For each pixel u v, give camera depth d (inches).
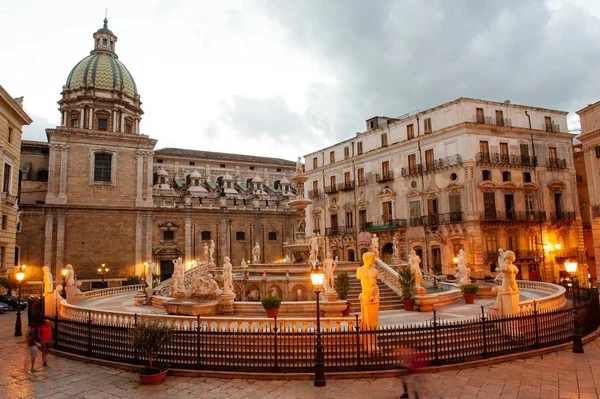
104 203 2196.1
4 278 1475.1
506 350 574.6
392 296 969.5
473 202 1660.9
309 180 2513.5
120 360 577.0
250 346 538.0
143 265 2220.7
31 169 2304.4
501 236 1704.0
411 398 432.8
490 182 1689.2
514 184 1740.9
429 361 527.2
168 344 553.9
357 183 2172.7
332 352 521.3
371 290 555.5
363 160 2156.7
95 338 620.1
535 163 1809.8
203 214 2449.6
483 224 1662.2
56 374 542.0
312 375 498.3
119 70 2529.5
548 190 1828.2
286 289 982.4
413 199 1888.5
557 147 1886.1
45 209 2062.0
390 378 497.4
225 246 2482.8
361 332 511.5
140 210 2252.7
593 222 1328.7
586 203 2062.0
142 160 2310.5
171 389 476.1
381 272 1090.7
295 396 447.2
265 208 2645.2
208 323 575.8
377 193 2058.3
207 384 489.4
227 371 516.4
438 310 882.8
